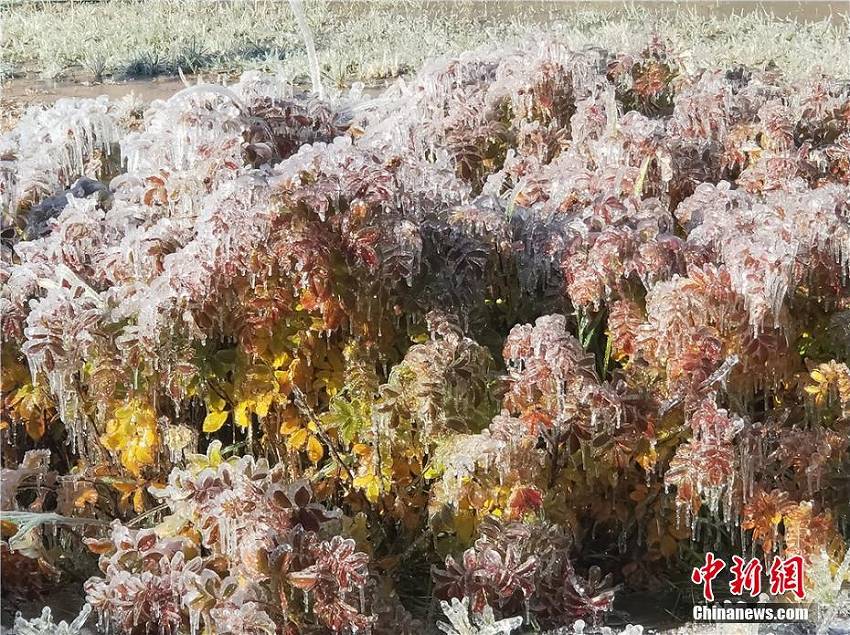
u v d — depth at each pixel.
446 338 2.81
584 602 2.72
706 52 9.88
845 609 2.92
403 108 4.42
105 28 12.15
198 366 2.87
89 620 2.81
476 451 2.68
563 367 2.68
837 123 4.34
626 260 2.90
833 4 13.85
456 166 4.17
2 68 10.03
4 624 2.75
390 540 3.03
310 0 14.06
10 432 3.11
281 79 4.33
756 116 4.25
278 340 2.88
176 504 2.63
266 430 3.04
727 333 2.85
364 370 2.88
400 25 12.41
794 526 2.80
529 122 4.39
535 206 3.38
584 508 3.04
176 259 2.82
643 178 3.50
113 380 2.81
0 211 3.60
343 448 3.06
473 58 4.86
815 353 3.20
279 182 2.82
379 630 2.59
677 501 2.77
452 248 3.02
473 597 2.61
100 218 3.31
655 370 2.84
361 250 2.79
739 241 2.83
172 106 3.69
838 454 2.89
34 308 2.84
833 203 3.07
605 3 13.92
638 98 4.99
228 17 12.88
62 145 3.97
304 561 2.48
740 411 2.96
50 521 2.76
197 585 2.46
